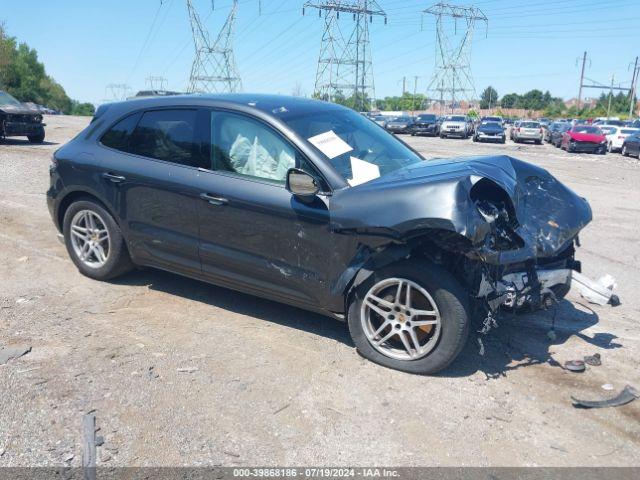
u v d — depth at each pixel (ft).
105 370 12.38
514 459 10.07
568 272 13.87
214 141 14.80
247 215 13.92
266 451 10.03
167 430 10.45
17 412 10.76
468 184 12.03
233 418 10.91
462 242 11.75
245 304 16.28
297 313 15.79
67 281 17.53
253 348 13.69
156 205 15.47
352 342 14.21
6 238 22.02
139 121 16.26
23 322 14.60
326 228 12.88
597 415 11.45
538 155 86.12
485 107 440.04
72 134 77.92
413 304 12.61
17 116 59.06
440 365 12.38
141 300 16.29
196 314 15.49
